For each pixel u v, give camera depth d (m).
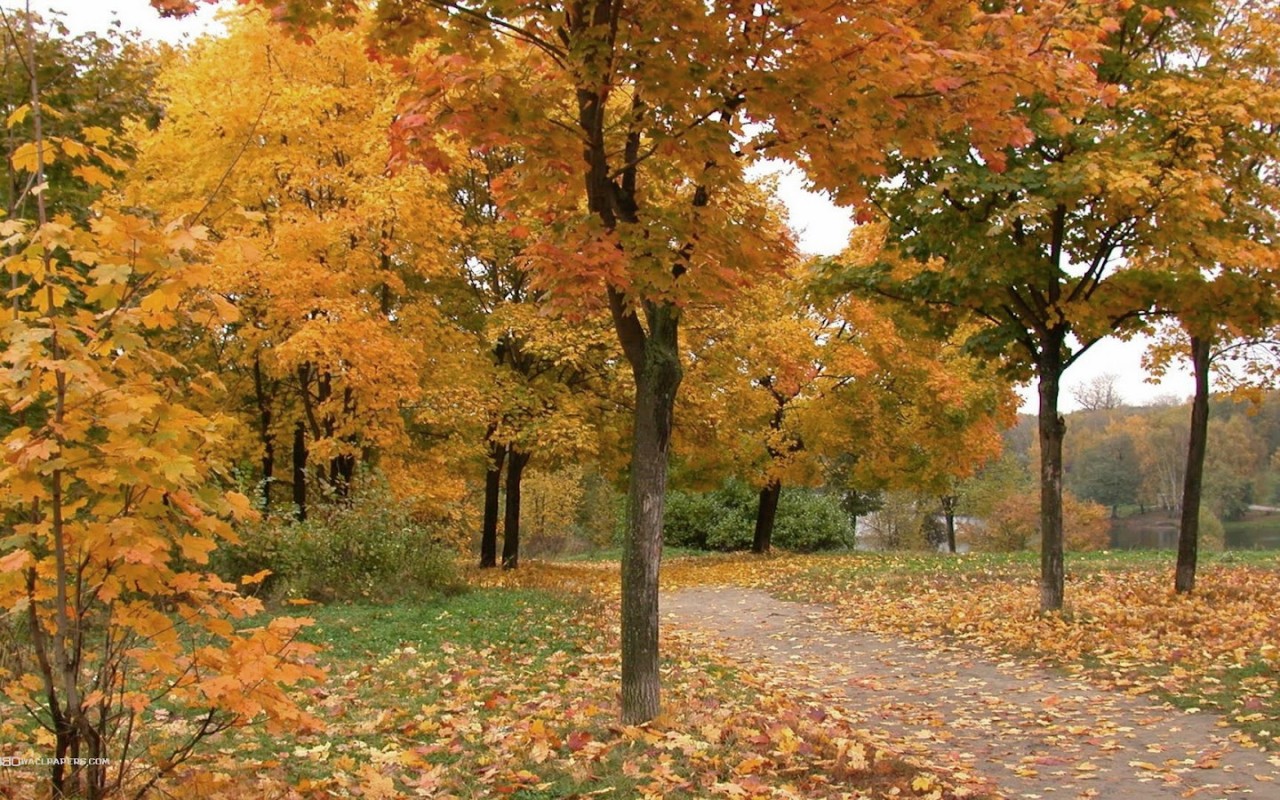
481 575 16.75
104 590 3.03
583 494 39.03
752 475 22.88
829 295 10.99
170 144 12.34
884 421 21.62
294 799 3.77
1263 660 7.47
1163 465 55.91
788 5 4.82
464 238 14.34
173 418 3.13
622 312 5.86
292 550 10.77
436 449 16.67
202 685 2.99
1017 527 36.38
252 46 12.86
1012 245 9.05
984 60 5.29
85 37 10.38
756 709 6.51
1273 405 55.97
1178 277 9.25
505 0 5.04
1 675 3.40
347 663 7.44
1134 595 11.50
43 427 2.92
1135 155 8.16
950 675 8.26
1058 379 10.09
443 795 4.12
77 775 3.16
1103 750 5.68
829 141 5.50
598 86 5.14
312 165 12.61
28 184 3.23
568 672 7.79
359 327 11.87
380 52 5.51
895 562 19.34
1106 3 6.62
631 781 4.48
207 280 3.15
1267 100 8.60
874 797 4.56
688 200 6.37
